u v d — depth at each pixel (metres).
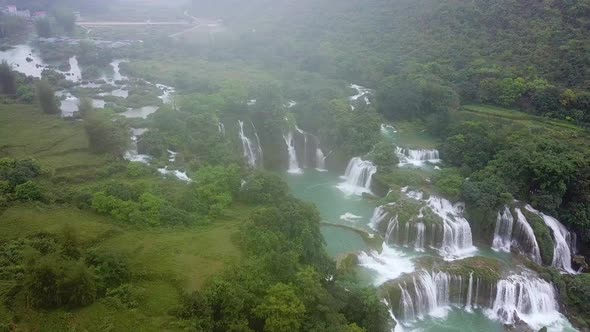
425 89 111.94
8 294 40.25
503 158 82.00
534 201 76.06
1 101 103.19
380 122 105.75
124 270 45.38
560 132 93.00
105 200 58.59
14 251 46.81
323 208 80.19
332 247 67.81
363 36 161.62
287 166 99.00
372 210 79.81
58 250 45.94
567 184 76.44
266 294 45.97
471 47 130.00
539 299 62.72
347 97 120.69
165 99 117.19
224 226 60.19
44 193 60.56
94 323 38.66
